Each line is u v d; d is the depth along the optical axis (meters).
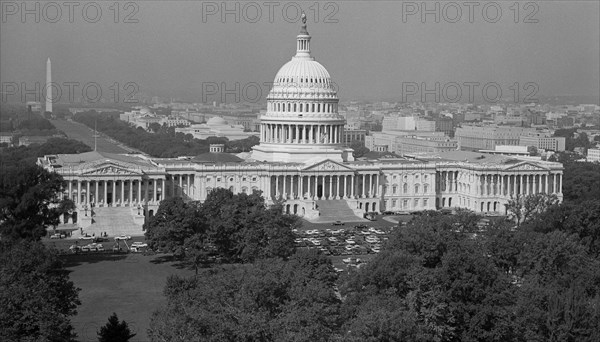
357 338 192.50
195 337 190.62
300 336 189.25
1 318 198.62
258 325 194.38
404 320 198.38
